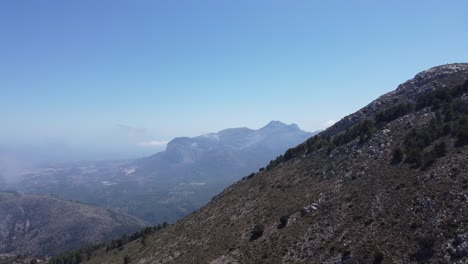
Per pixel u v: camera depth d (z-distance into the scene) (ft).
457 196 180.96
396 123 307.58
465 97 294.25
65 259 597.93
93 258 508.94
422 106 317.83
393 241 173.68
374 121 344.08
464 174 195.42
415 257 158.51
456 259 147.64
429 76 391.45
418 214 183.42
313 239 207.82
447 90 312.09
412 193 202.18
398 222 184.75
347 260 175.94
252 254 223.51
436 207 181.47
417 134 264.72
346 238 193.06
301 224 230.48
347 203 226.38
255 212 289.33
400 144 268.41
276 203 284.61
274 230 242.37
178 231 362.74
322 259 186.60
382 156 264.93
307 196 267.18
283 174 346.13
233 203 342.85
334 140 351.05
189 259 265.13
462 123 250.16
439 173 207.21
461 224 162.40
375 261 166.50
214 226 310.24
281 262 200.95
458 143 230.68
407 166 233.14
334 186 260.21
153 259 315.99
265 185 340.18
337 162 298.76
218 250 255.09
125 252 425.69
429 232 167.73
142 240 438.40
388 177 231.50
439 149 228.84
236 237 262.06
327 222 216.54
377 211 202.90
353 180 253.44
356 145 307.78
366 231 190.49
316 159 335.67
